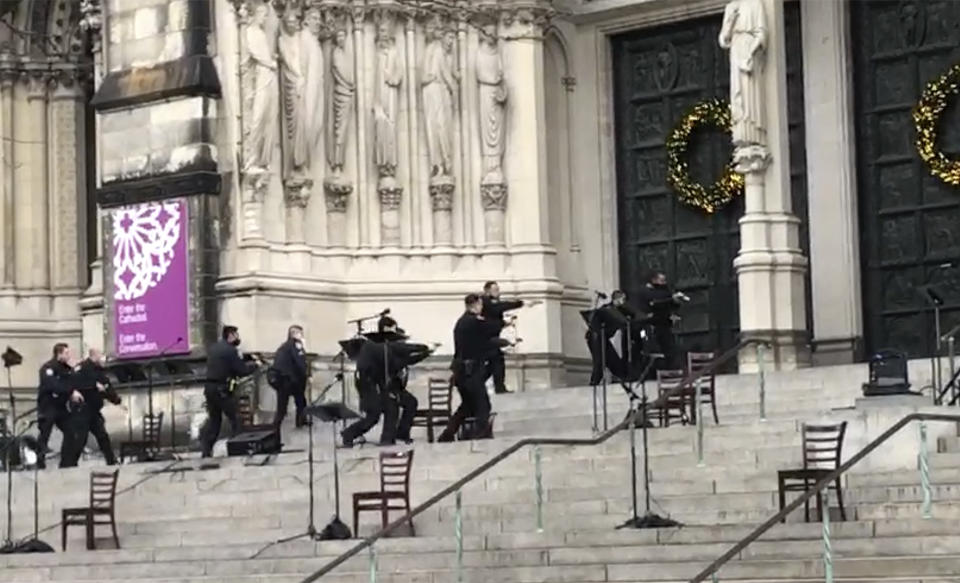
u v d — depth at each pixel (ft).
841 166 160.35
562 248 171.32
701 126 169.27
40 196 182.39
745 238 150.92
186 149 158.61
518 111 166.20
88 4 167.22
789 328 150.00
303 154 159.63
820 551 96.73
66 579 118.32
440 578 104.32
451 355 162.09
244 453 138.00
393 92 163.53
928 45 159.12
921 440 99.86
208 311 157.69
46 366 145.07
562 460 120.16
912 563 92.43
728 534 101.76
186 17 159.33
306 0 159.94
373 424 134.00
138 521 128.36
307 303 158.61
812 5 162.09
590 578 99.81
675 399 127.85
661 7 170.09
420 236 164.35
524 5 165.89
